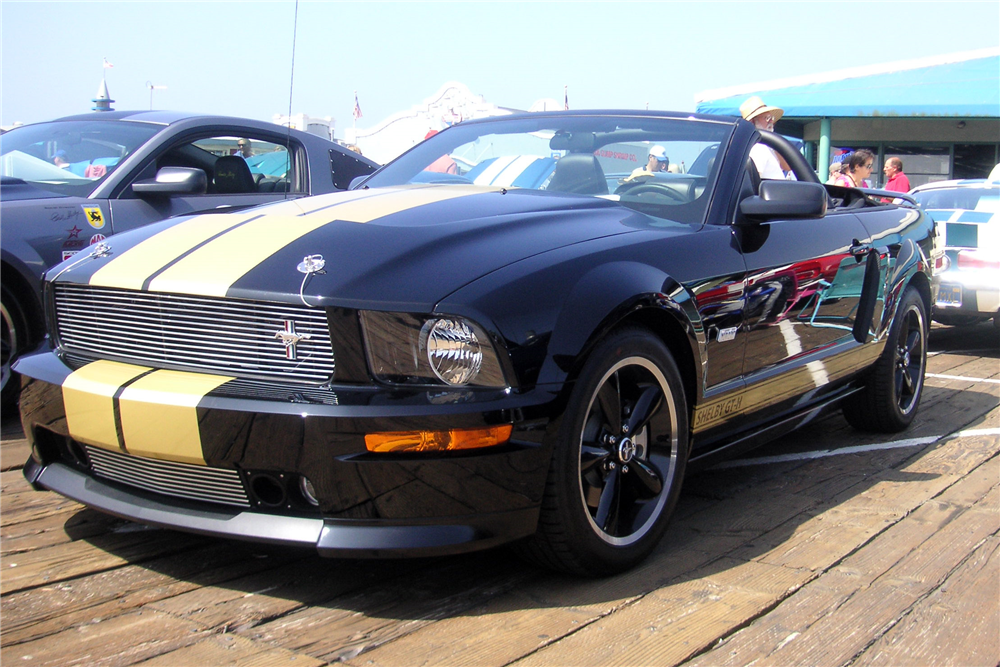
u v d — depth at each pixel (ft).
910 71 40.88
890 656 6.41
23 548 8.04
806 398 10.82
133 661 6.10
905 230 13.37
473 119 12.16
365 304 6.53
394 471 6.38
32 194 13.00
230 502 6.94
